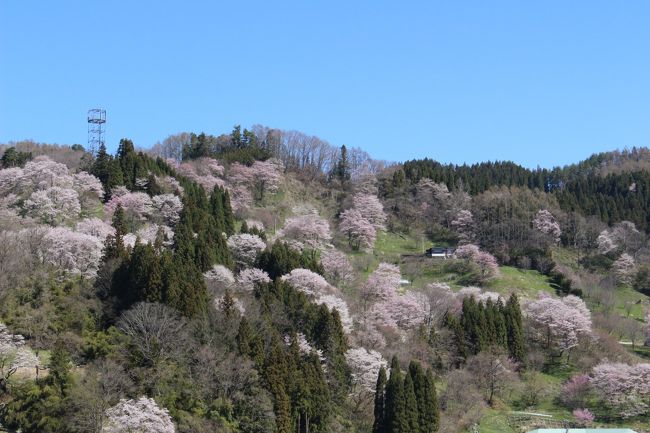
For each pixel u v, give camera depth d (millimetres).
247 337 114312
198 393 104375
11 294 117438
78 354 108688
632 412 135750
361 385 122562
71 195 172250
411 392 115312
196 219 174250
